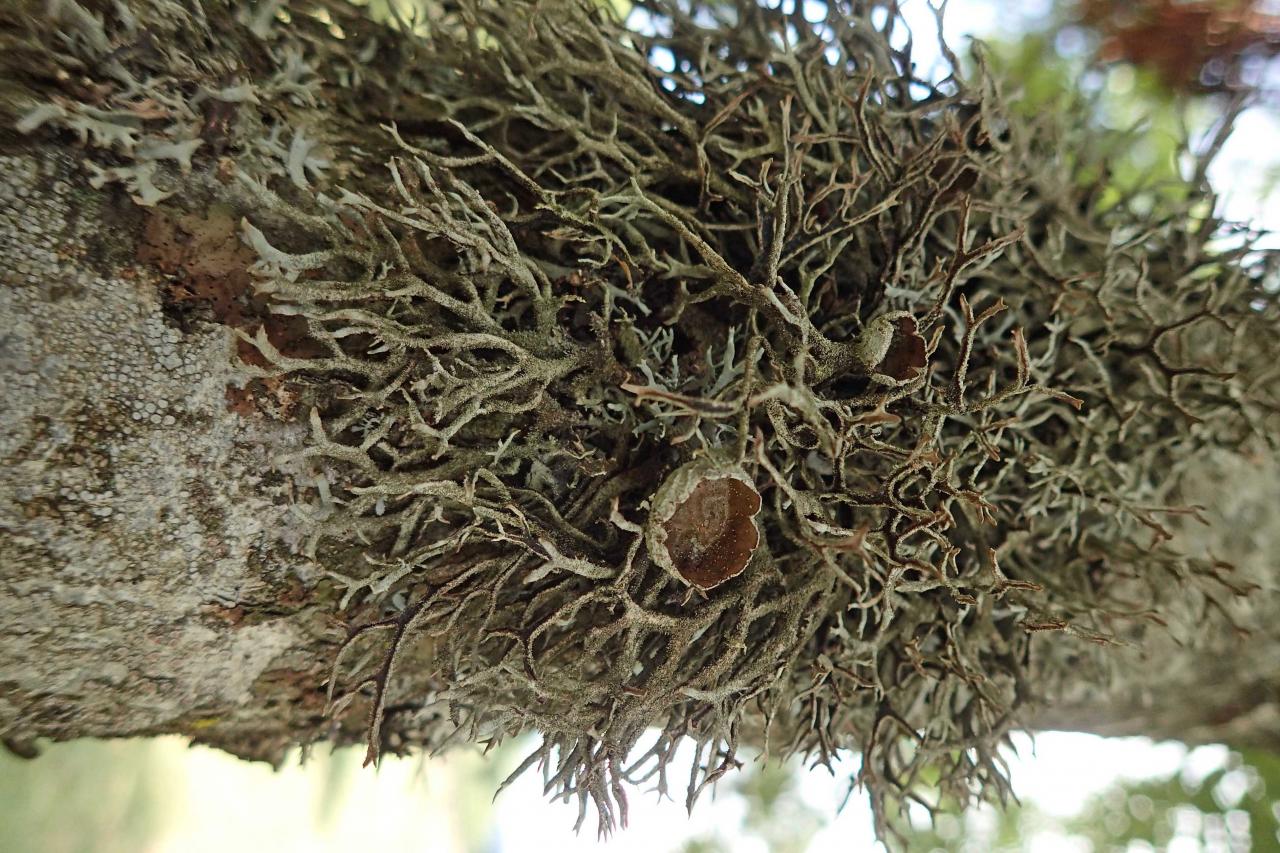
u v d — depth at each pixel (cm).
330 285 7
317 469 7
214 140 7
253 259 7
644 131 9
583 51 9
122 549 7
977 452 9
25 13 7
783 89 9
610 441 8
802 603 8
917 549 8
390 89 8
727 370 8
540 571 7
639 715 8
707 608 8
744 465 7
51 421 7
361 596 8
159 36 7
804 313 7
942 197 9
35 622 7
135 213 7
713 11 10
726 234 9
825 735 8
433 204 7
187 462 7
